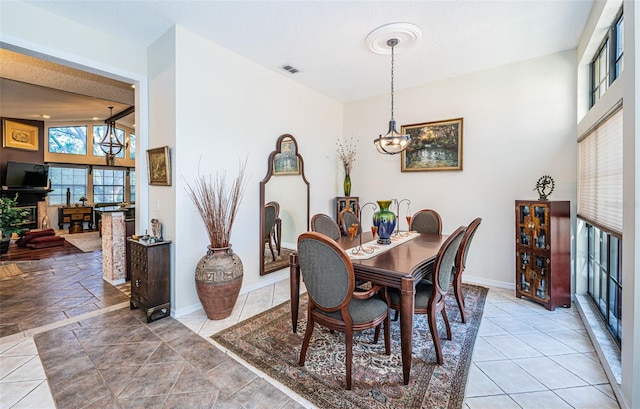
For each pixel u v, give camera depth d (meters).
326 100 4.84
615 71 2.41
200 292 2.77
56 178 8.95
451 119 4.02
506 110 3.63
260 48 3.24
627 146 1.61
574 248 3.22
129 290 3.65
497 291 3.56
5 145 7.61
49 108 6.67
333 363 2.11
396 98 4.57
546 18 2.64
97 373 2.00
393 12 2.55
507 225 3.67
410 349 1.86
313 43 3.12
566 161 3.29
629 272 1.60
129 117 8.41
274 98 3.89
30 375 1.98
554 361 2.13
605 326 2.50
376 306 2.03
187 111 2.94
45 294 3.50
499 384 1.88
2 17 2.35
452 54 3.34
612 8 2.22
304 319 2.84
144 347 2.33
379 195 4.78
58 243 6.52
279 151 3.96
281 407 1.69
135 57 3.15
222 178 3.27
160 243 2.84
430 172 4.24
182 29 2.86
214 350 2.28
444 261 2.12
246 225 3.56
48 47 2.58
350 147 5.12
